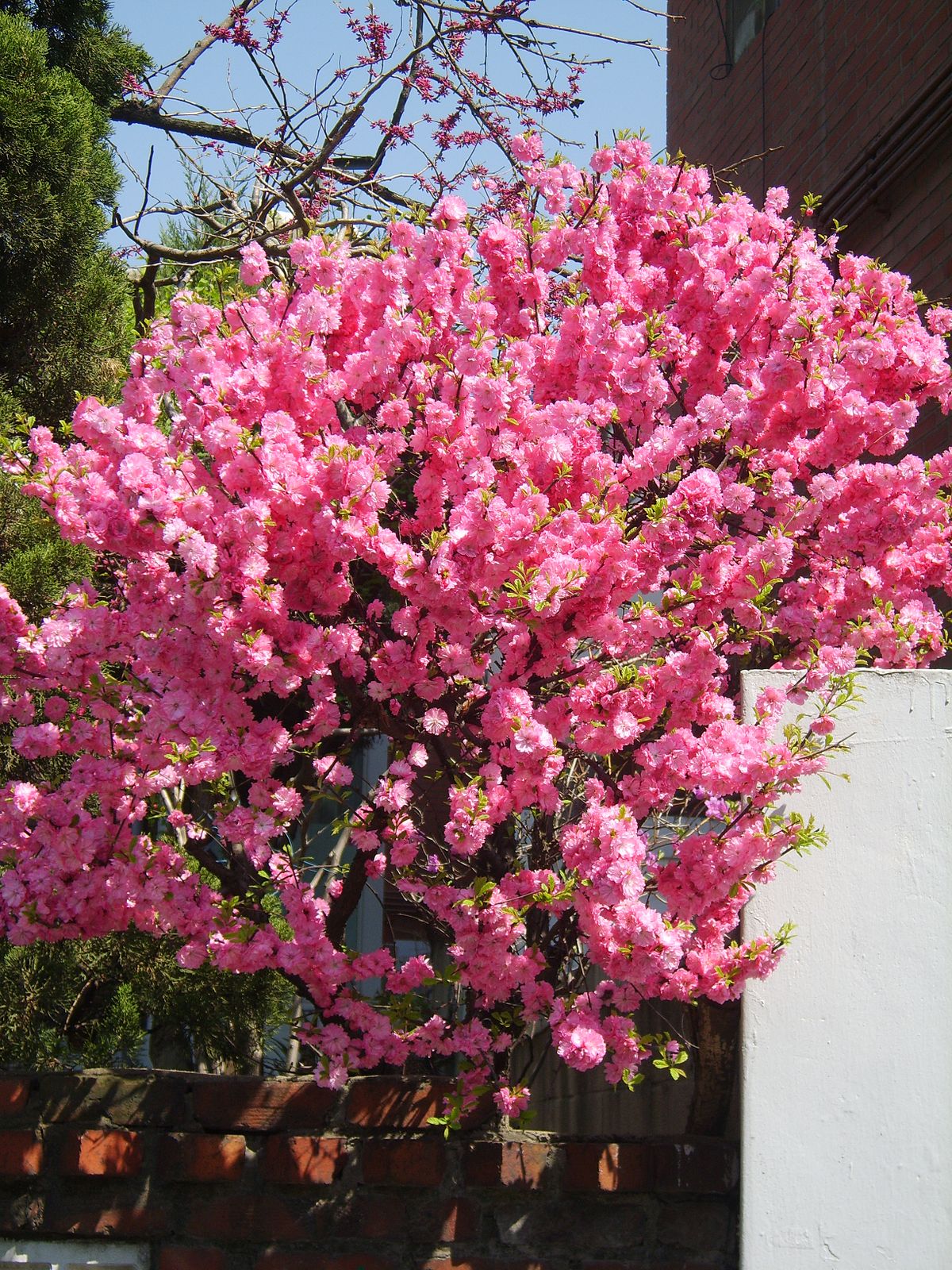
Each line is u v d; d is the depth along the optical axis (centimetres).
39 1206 251
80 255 568
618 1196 252
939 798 254
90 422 274
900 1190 239
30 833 279
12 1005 417
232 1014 442
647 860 261
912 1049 245
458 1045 267
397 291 306
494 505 260
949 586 332
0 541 464
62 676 281
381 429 312
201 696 273
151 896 269
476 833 252
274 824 268
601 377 317
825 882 255
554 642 272
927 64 530
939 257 511
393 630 296
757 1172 244
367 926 559
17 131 551
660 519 277
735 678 319
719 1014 268
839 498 319
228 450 264
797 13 661
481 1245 251
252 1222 250
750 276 332
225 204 636
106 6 705
